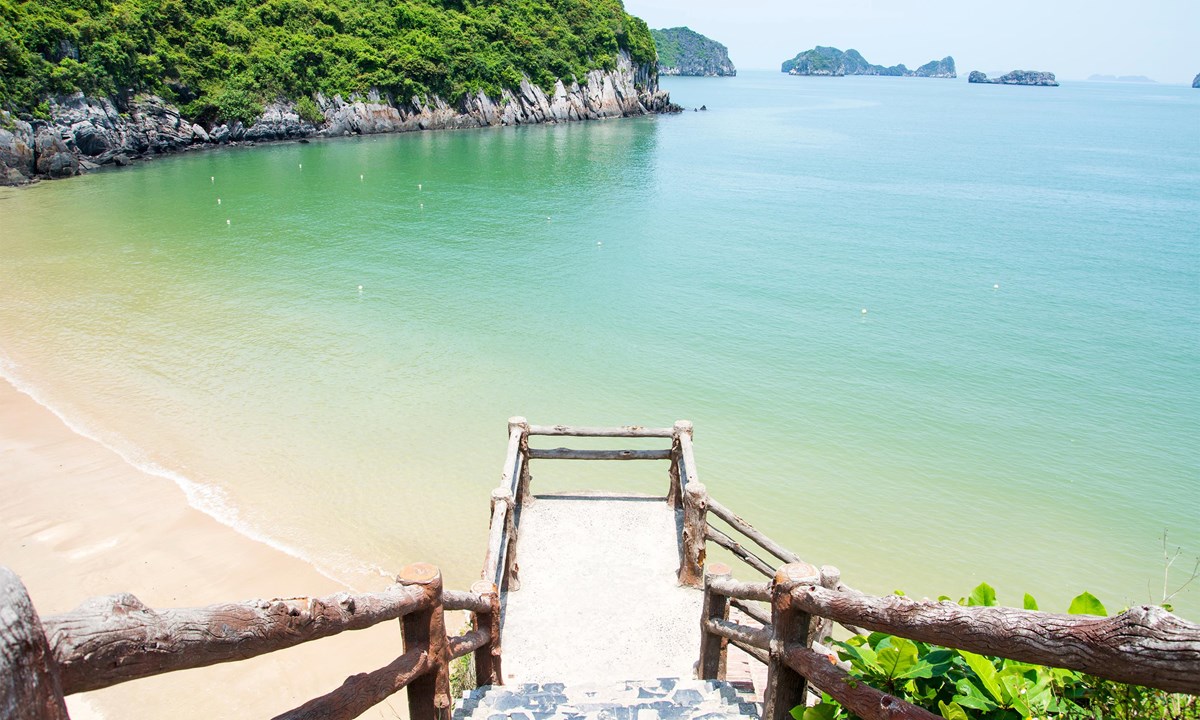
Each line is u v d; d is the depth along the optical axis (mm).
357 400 19250
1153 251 37906
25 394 18844
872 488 16109
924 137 100812
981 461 17344
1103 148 91938
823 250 37062
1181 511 15562
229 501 14727
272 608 2441
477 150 68688
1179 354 23984
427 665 3955
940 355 23641
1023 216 46719
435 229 39406
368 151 65625
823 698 3963
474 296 28359
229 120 65125
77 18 54312
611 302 28094
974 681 3049
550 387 20484
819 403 20125
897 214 46625
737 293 29625
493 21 87625
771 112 142625
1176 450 18016
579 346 23594
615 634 7199
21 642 1395
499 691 5734
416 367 21453
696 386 20906
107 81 55250
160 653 1877
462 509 14750
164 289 27688
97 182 48656
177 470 15727
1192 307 28844
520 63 90062
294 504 14719
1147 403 20500
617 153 70625
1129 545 14477
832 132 104188
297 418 18156
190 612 2057
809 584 3576
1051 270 34062
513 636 7156
